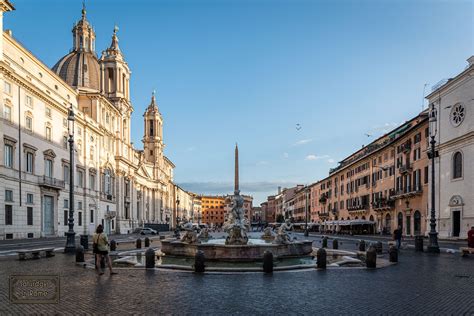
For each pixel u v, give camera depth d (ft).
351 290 39.42
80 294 36.73
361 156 252.01
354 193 258.16
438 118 150.30
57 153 173.68
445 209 143.84
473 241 77.05
